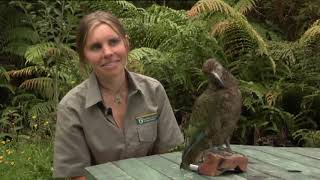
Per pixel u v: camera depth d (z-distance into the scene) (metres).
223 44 5.00
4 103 6.33
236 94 1.96
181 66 4.79
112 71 2.55
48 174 4.13
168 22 4.93
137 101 2.69
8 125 5.32
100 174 2.11
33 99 5.84
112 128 2.63
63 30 5.93
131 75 2.68
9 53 6.52
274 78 4.92
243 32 4.78
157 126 2.77
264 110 4.66
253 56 4.89
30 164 4.28
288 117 4.60
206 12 5.03
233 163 2.05
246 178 1.99
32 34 6.36
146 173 2.11
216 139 2.01
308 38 4.43
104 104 2.61
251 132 4.76
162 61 4.73
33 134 5.00
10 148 4.74
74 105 2.62
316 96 4.57
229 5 5.23
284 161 2.29
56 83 5.35
